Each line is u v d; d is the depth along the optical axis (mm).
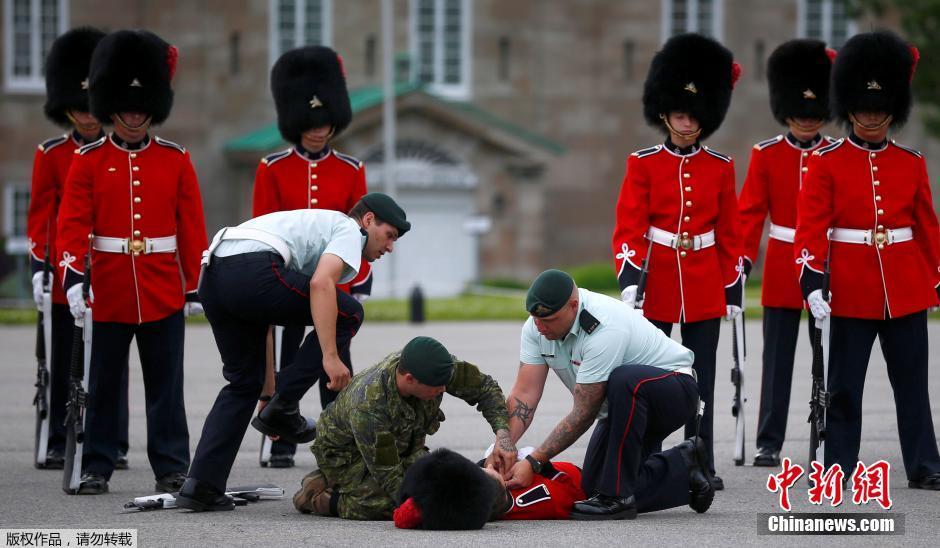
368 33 125062
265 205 35375
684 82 32906
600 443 26781
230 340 27438
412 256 123375
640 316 27406
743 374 34344
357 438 25906
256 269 26594
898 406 31828
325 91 35219
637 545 23562
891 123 32125
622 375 26250
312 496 27297
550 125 130125
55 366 35062
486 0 128250
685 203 32781
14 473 33719
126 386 34906
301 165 35469
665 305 32750
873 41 31656
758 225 36438
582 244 130625
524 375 27516
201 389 50438
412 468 25453
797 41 36406
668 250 32844
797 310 35781
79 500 29750
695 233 32844
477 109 123000
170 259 31844
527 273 124750
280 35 123500
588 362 26406
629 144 131000
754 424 42750
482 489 25219
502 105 129000
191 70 121500
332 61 35625
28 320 86938
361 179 36062
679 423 26938
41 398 33938
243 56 122500
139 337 31656
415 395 25797
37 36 119500
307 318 26938
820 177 31812
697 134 33281
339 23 124312
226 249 27172
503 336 75188
